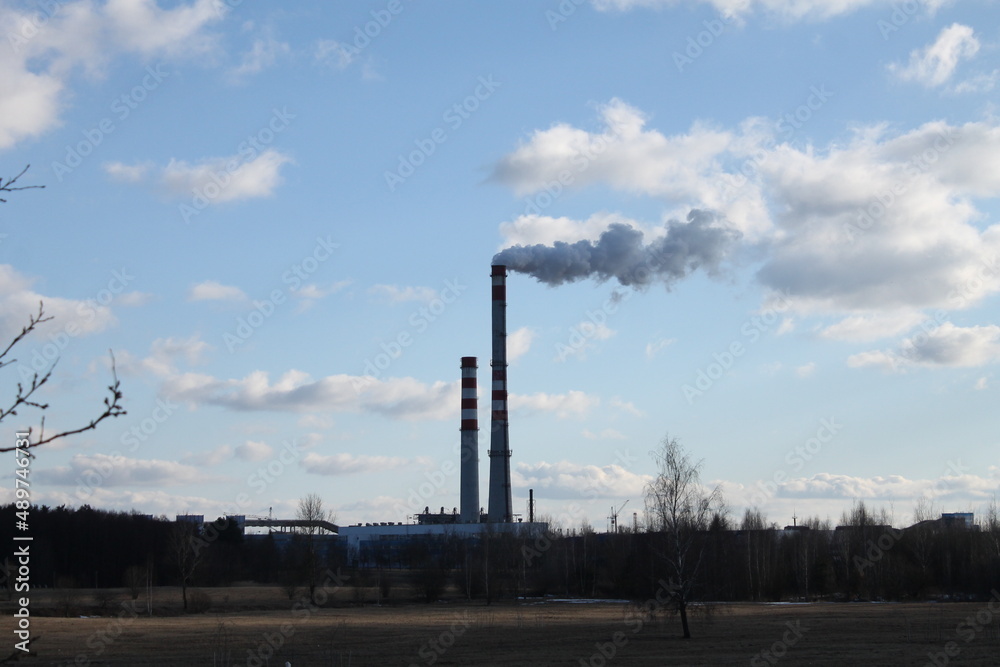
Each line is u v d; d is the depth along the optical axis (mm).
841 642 59062
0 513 108125
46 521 115938
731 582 101375
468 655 54938
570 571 122062
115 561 119500
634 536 91125
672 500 62906
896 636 62500
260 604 102750
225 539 135750
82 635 68000
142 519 129625
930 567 110875
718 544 76125
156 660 53250
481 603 108000
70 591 109625
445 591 122500
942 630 66312
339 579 119500
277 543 151875
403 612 94250
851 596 109312
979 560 105438
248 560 135125
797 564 112312
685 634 62375
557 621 79500
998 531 111438
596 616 85875
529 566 121375
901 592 106125
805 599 108812
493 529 128125
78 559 116312
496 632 69312
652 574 68625
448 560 122562
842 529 131625
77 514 120875
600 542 126312
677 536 62562
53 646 60875
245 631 71750
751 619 78312
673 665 48469
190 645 61250
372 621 81938
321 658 53938
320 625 77000
